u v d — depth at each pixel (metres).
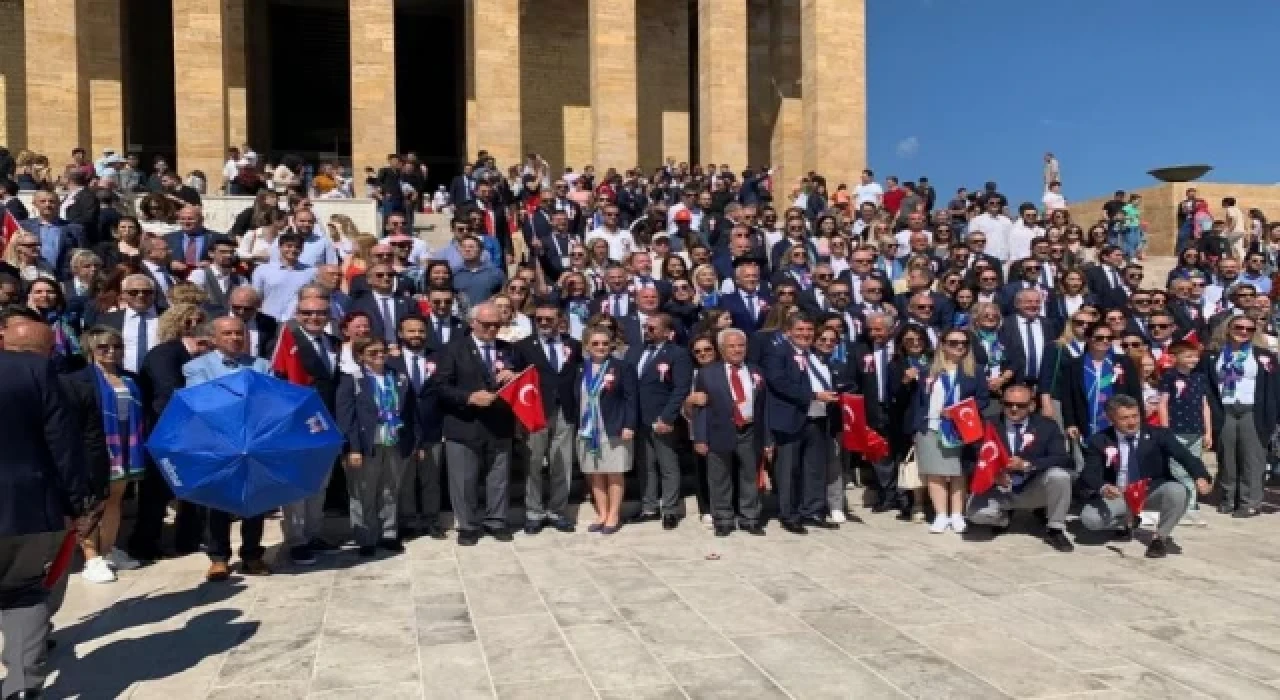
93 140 27.72
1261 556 9.20
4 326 6.83
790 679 5.96
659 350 10.45
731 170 28.84
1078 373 10.84
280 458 7.31
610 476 10.25
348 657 6.42
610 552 9.30
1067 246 17.20
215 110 25.97
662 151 32.62
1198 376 11.26
